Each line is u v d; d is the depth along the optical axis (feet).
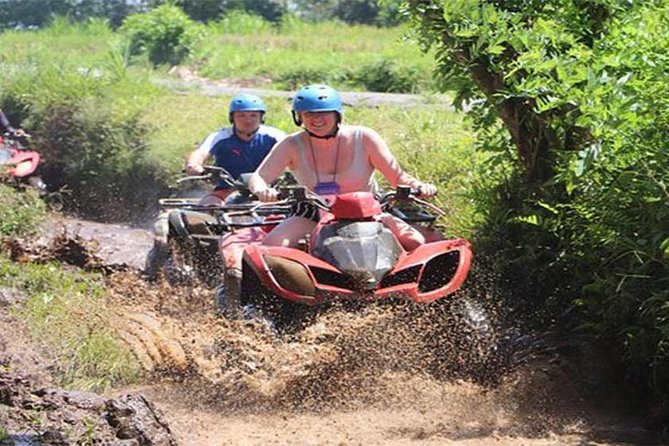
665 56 26.89
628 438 26.89
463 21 31.19
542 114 31.86
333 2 160.86
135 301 36.81
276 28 147.23
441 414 28.55
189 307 35.86
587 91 26.53
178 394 29.63
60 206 61.67
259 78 100.12
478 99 35.60
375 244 30.14
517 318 33.71
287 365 29.37
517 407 29.14
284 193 35.86
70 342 31.19
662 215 26.20
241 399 29.30
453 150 46.06
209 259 38.42
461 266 30.68
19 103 75.36
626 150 26.73
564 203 32.58
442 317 31.37
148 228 58.65
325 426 27.55
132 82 77.05
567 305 33.32
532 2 32.37
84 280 39.99
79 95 72.54
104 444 23.57
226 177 39.70
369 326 29.66
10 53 97.40
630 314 29.22
